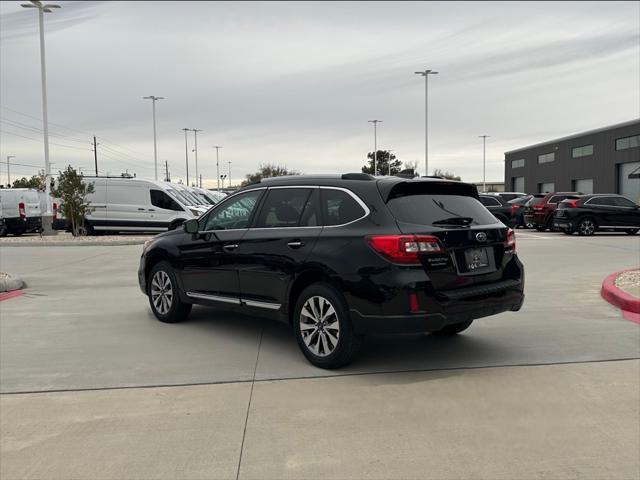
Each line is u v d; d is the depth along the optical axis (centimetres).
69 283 1064
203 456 350
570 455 348
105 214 2212
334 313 503
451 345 593
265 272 564
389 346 593
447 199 536
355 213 509
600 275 1093
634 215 2248
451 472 329
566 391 453
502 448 358
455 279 490
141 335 648
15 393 462
